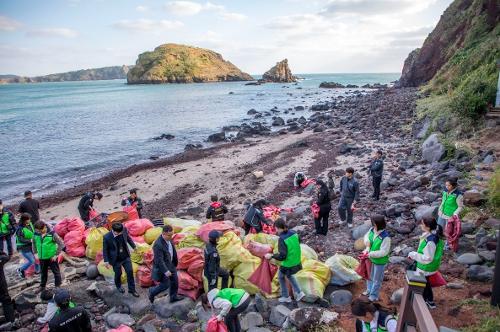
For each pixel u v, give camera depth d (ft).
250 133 112.06
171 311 24.08
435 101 86.38
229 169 71.05
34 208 35.99
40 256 26.17
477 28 110.73
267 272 25.77
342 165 63.05
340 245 32.68
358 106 147.43
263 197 52.29
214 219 33.47
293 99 230.89
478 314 19.83
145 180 68.54
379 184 41.65
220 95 284.82
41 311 24.95
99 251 31.48
